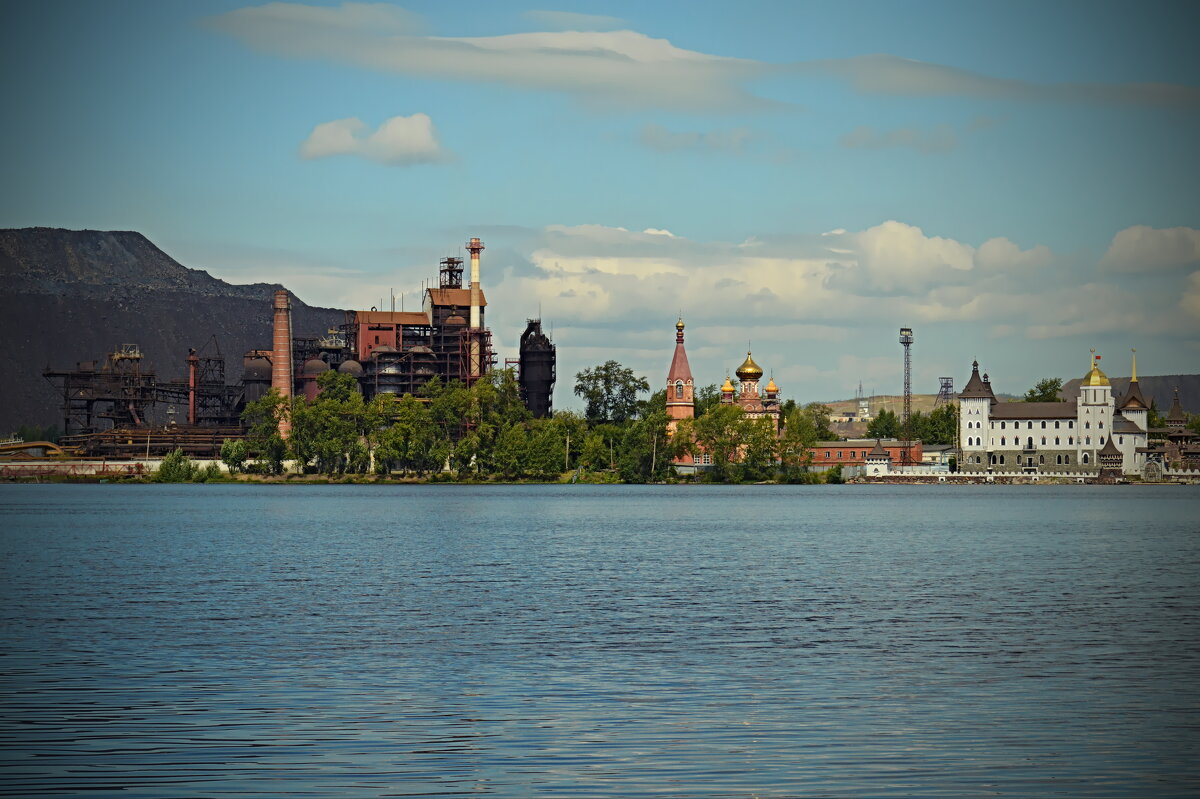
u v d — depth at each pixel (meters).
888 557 164.50
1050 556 167.25
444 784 56.00
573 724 65.94
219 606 110.25
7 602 112.75
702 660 83.31
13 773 57.56
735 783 56.28
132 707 69.50
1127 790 55.75
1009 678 77.75
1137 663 83.00
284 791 55.12
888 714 68.25
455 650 86.81
